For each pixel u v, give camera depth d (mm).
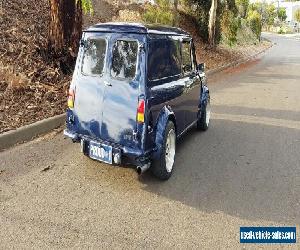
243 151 6793
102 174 5531
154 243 3885
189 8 21859
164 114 5219
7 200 4629
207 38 22203
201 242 3951
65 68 9531
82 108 5164
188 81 6363
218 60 20188
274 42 48219
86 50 5164
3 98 7703
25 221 4180
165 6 19000
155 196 4934
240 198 4973
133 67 4809
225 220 4414
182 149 6820
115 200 4773
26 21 11320
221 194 5066
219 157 6457
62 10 9281
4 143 6254
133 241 3900
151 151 4953
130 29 4887
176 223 4297
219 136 7664
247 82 15086
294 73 18312
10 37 10023
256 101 11234
